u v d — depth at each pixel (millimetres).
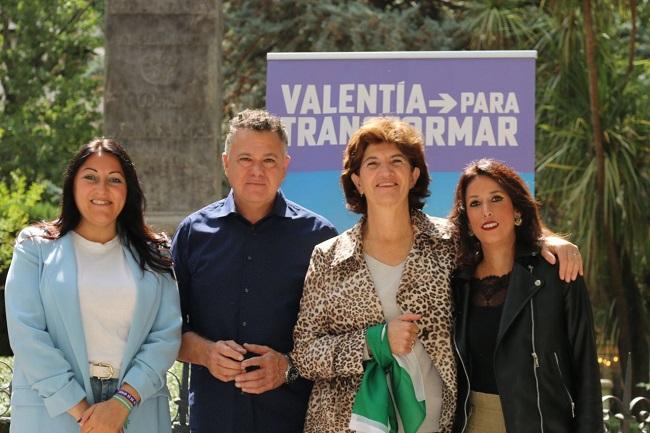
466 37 14703
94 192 4098
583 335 3852
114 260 4148
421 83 6426
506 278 3986
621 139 9867
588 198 9773
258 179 4344
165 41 10609
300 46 15398
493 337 3932
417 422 3924
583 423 3791
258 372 4168
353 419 3918
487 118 6383
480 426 3930
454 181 6371
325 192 6430
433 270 4074
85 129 16953
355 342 3984
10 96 17328
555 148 10438
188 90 10594
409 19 15148
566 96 10438
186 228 4539
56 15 17469
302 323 4164
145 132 10625
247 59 15891
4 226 9266
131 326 4043
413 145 4117
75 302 3977
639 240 9914
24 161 16391
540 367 3811
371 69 6457
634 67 11039
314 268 4188
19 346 3932
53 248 4098
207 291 4402
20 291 4016
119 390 3965
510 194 3992
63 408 3887
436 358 4016
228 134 4480
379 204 4051
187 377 5598
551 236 4059
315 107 6480
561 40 10445
